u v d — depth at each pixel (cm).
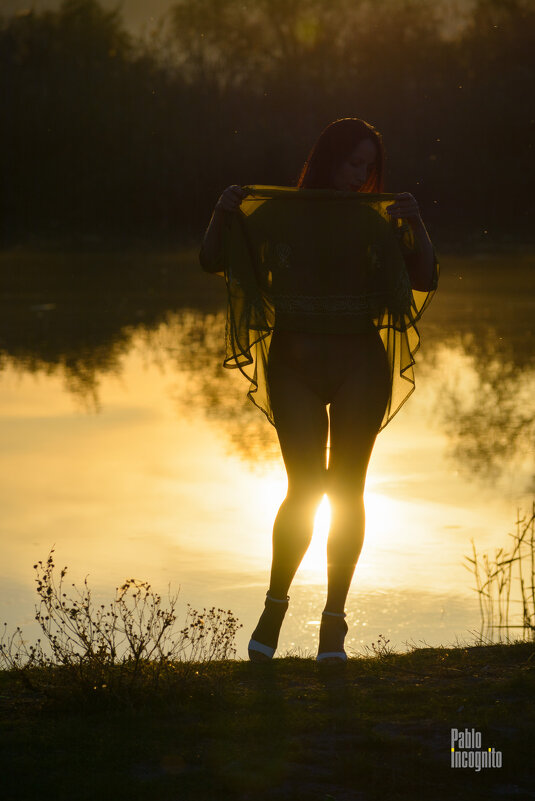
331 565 618
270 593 628
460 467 1326
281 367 608
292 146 6119
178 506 1174
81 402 1770
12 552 1017
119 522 1120
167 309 3183
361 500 614
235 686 581
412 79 6234
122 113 6244
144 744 501
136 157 6172
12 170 6125
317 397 608
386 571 977
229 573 962
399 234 607
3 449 1443
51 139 6147
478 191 5912
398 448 1427
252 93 6388
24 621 823
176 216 6200
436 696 563
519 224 5872
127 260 5091
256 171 6131
